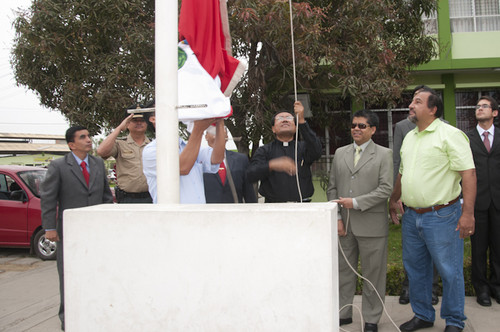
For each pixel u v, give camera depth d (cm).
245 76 655
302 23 545
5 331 351
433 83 913
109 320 140
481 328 320
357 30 620
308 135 310
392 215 362
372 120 326
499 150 380
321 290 126
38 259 676
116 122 644
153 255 137
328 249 125
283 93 741
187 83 192
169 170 178
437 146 294
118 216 139
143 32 591
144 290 137
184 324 135
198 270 134
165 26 178
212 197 323
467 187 289
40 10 579
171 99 178
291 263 128
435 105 300
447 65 868
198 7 200
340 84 627
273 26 549
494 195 376
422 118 303
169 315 136
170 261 135
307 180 322
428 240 301
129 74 602
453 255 298
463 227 292
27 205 670
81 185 355
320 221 126
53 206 346
